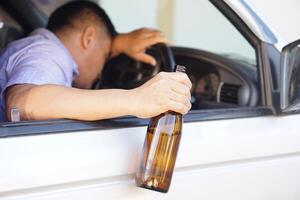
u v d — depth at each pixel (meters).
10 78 1.66
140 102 1.38
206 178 1.59
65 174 1.33
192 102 2.39
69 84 1.85
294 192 1.83
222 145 1.60
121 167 1.42
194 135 1.57
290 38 1.82
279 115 1.76
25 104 1.44
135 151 1.45
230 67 2.28
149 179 1.39
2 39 2.60
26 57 1.77
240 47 2.25
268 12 1.81
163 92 1.37
